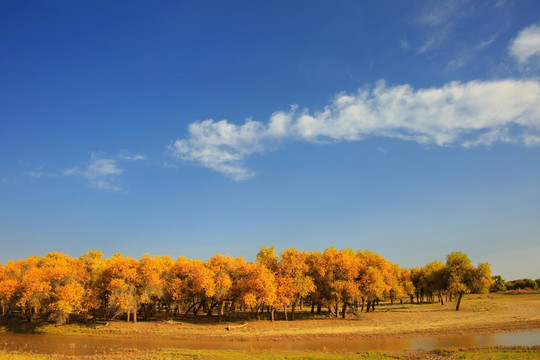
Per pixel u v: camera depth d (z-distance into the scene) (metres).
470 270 83.62
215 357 36.44
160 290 64.81
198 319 71.88
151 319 71.94
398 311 85.06
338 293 67.75
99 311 84.25
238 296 68.44
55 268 62.53
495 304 99.38
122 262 62.66
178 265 70.31
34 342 49.41
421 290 121.31
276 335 53.69
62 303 57.31
